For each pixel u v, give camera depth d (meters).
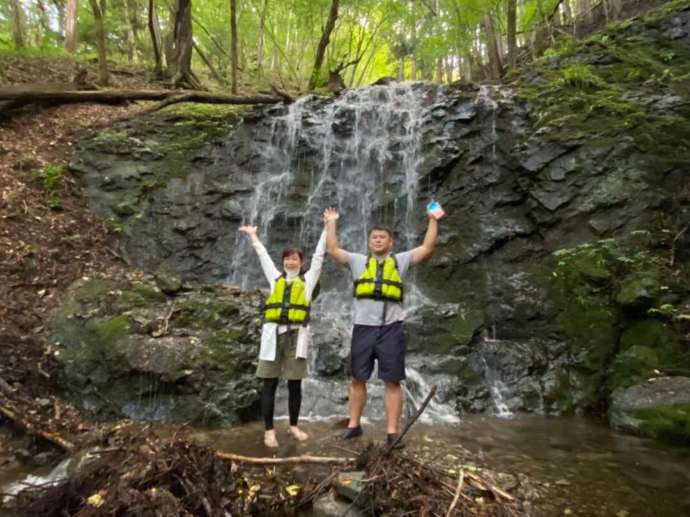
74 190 8.07
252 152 9.27
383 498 3.02
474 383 5.84
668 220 6.64
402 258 4.06
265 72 19.72
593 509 3.24
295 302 4.30
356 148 9.29
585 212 7.15
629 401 5.08
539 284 6.89
